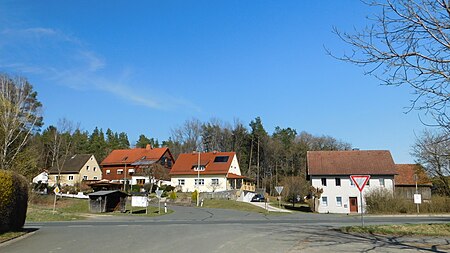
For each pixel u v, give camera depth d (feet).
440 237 56.75
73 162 286.87
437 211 146.61
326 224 81.97
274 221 94.58
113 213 135.44
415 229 66.33
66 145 290.56
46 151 294.05
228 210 154.81
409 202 148.97
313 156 198.49
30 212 115.96
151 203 192.34
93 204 141.18
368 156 192.75
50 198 170.40
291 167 318.86
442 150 49.06
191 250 42.57
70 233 60.95
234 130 330.95
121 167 274.98
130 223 87.40
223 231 64.34
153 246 45.65
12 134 148.66
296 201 233.14
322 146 326.03
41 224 84.43
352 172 183.52
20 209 61.26
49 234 59.31
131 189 231.91
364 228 65.41
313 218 111.75
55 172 277.44
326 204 182.50
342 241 50.60
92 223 87.97
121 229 68.85
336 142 328.90
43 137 296.30
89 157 293.02
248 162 323.78
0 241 48.93
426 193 198.90
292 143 334.24
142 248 43.98
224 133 329.93
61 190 210.79
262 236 56.44
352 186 182.09
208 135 330.13
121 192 145.59
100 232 62.80
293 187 233.14
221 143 328.90
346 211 180.04
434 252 41.52
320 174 185.26
